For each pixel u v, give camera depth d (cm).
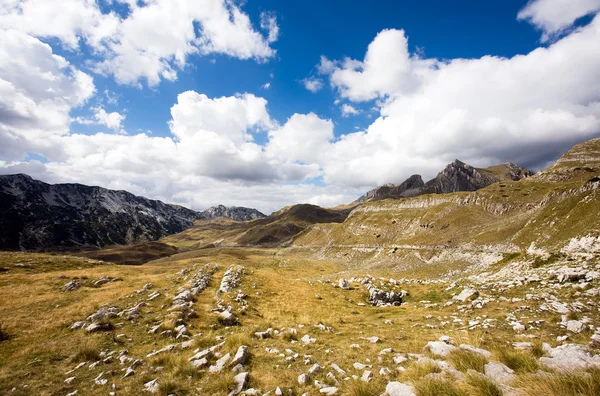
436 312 2423
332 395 841
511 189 17800
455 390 675
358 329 1945
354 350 1320
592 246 3628
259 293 3253
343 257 18325
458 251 11375
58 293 3212
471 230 13775
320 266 15738
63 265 6619
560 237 7406
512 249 8925
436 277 9100
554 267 2817
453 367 849
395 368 999
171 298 2573
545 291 2227
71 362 1296
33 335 1738
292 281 4169
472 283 3403
